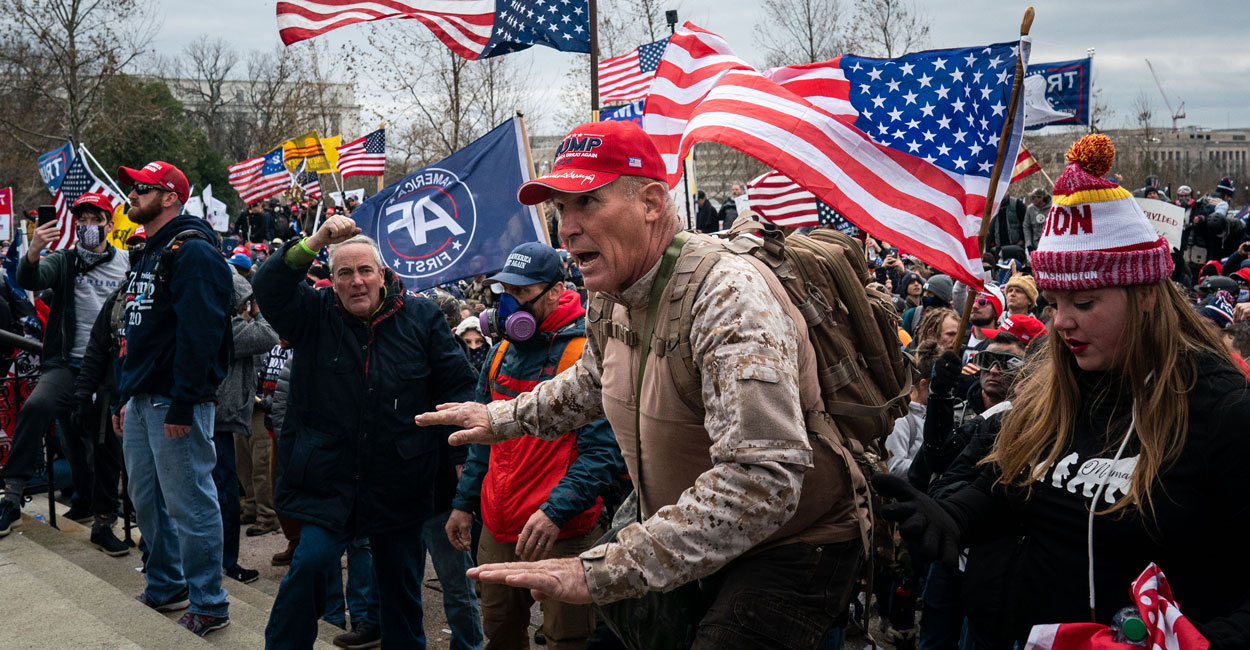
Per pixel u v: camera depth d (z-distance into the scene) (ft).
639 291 7.16
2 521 18.70
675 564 6.17
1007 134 13.75
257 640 14.39
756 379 6.27
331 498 12.83
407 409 13.19
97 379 17.13
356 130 122.93
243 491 26.27
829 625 7.21
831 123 12.45
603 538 8.13
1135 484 6.19
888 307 7.64
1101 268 6.30
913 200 12.46
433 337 13.57
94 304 19.63
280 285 12.51
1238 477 5.93
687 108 18.89
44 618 12.44
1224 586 6.19
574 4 24.44
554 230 50.67
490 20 24.61
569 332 12.84
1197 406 6.13
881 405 7.39
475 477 13.28
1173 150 181.06
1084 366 6.54
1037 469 6.73
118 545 19.48
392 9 24.80
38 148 118.42
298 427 13.03
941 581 13.30
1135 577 6.32
